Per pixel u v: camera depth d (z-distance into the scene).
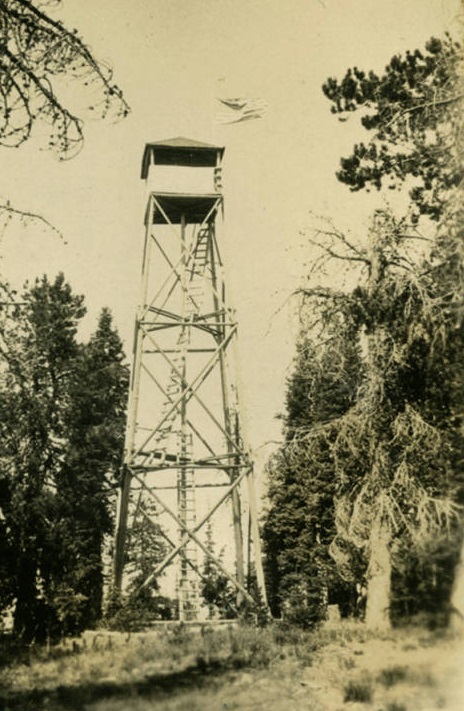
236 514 24.25
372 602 16.28
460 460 16.81
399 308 16.64
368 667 11.98
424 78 15.48
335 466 18.27
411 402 17.16
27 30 8.01
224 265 24.36
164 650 14.81
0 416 10.25
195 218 25.95
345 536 17.30
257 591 21.30
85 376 26.89
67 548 20.55
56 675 12.92
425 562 16.11
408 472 16.56
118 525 22.28
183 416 24.62
